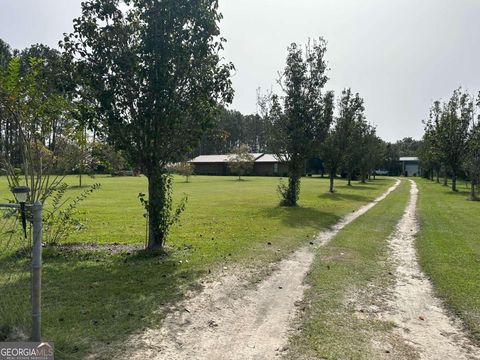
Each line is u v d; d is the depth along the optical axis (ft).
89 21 23.65
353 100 95.40
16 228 22.90
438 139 103.71
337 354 12.75
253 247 29.27
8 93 23.67
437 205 64.80
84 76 23.72
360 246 30.68
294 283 20.68
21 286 18.78
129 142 25.27
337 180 178.60
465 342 14.03
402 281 21.61
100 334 13.82
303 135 60.18
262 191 96.84
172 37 24.57
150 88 24.35
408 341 13.99
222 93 27.27
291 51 61.00
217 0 25.55
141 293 18.39
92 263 23.86
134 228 38.47
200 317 15.76
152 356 12.35
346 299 18.31
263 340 13.75
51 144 27.12
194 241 31.35
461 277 21.84
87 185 115.85
